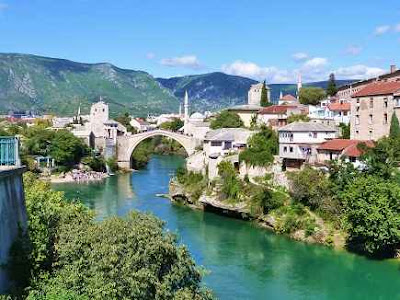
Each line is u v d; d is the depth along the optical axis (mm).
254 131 121750
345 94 154250
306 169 86500
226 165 99250
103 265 25469
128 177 152750
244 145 115562
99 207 98938
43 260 26422
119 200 108375
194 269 32312
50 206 34750
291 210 81000
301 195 81562
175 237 31688
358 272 59219
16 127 192625
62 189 125625
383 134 93000
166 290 28203
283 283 55000
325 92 176500
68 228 29688
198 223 86250
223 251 67875
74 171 152250
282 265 61594
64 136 155750
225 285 54000
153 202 106688
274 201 84562
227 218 90438
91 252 26281
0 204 23203
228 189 93938
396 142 80000
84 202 104938
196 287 32000
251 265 61406
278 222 79938
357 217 65375
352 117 101625
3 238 23516
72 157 156000
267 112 152375
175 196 107188
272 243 72562
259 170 95875
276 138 103812
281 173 89812
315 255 66250
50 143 156000
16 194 25734
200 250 68250
